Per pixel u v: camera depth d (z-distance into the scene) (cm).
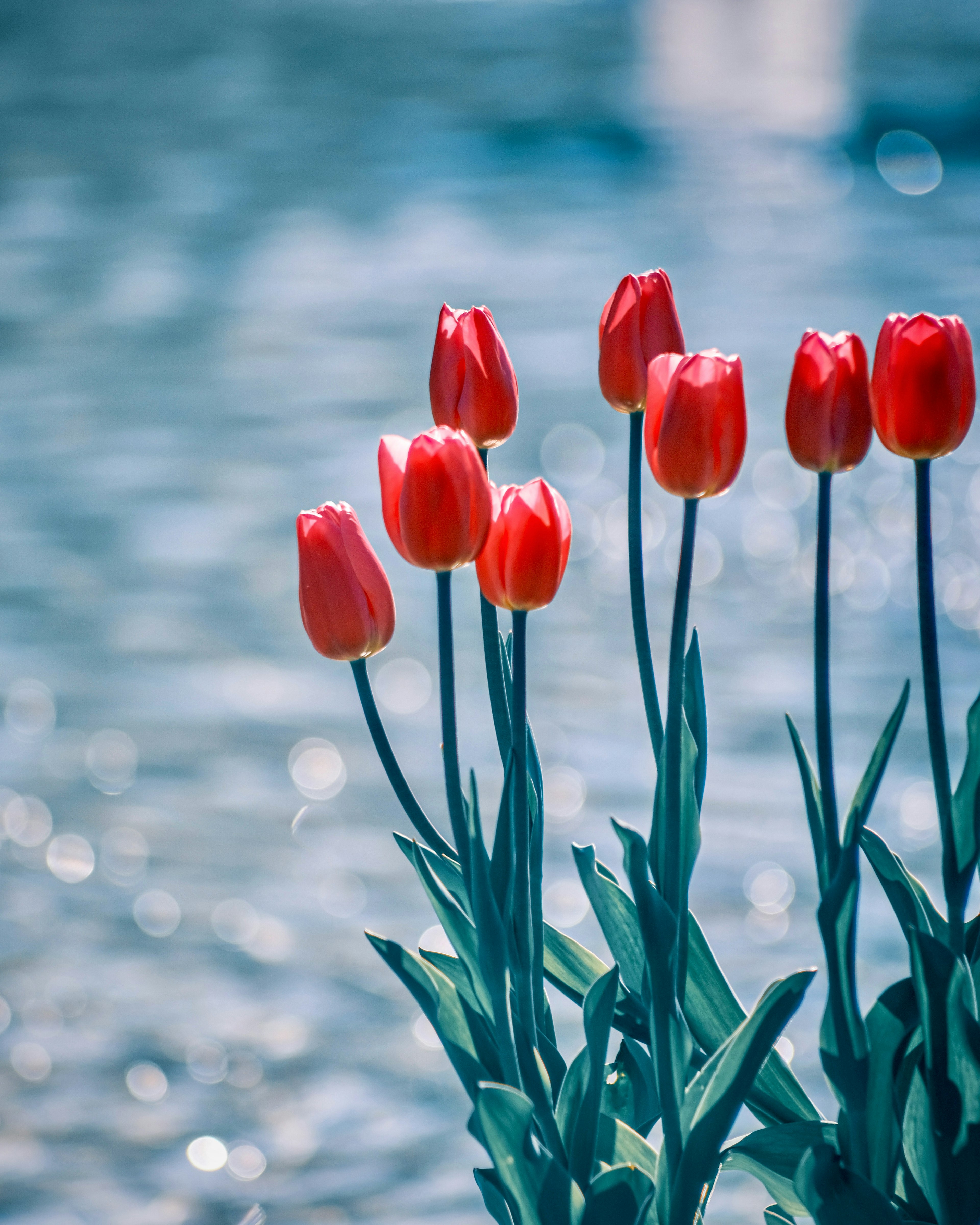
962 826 268
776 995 264
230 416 1348
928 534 265
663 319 271
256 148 2888
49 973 541
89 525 1082
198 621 905
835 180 2356
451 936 269
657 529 1046
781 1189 273
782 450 1186
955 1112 265
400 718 764
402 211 2292
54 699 802
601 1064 268
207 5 6066
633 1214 265
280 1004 516
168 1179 421
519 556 263
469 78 3762
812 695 750
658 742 274
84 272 1973
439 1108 450
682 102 3212
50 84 3941
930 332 262
